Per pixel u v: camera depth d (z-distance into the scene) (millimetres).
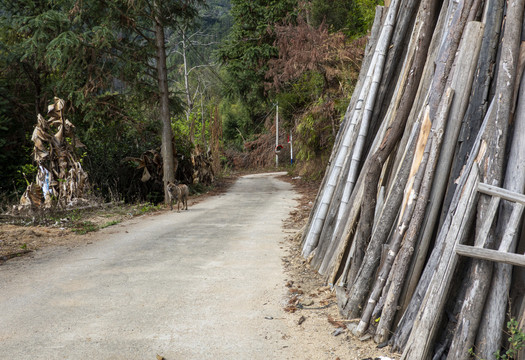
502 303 3299
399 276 3990
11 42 20359
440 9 5125
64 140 14531
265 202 16391
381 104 6078
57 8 18094
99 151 19156
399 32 5973
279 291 5566
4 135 19219
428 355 3494
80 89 16953
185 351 3955
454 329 3531
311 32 20562
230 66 32812
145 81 18391
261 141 42625
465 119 3992
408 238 3996
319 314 4785
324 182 7648
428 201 4012
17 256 7539
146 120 20797
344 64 19703
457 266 3590
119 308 4992
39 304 5121
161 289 5676
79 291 5605
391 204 4398
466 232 3521
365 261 4500
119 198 17047
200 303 5160
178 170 23328
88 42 16203
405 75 5250
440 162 4004
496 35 3885
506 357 3248
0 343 4090
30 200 13164
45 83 21281
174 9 18969
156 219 12414
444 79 4172
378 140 5555
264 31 29562
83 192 14609
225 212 13609
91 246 8438
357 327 4227
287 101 27234
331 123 22766
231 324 4555
